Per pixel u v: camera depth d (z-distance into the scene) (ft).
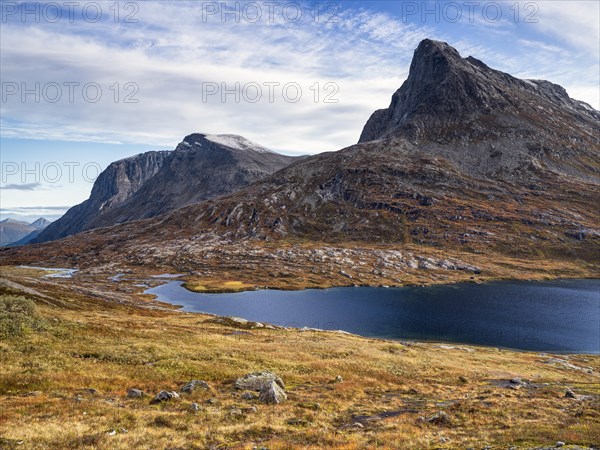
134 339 150.41
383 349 201.98
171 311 334.85
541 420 82.48
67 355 114.93
